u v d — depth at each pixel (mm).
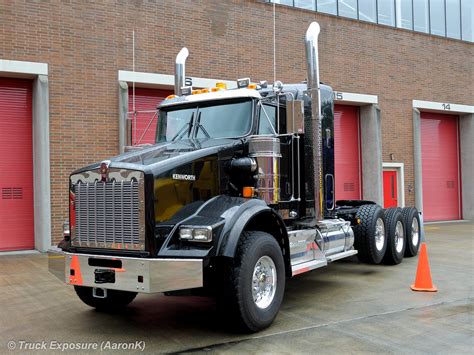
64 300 7145
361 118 18234
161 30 13430
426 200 20156
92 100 12500
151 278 4859
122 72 12789
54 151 12023
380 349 4922
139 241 5094
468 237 14703
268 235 5805
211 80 14078
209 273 5539
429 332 5461
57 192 12039
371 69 17812
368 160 17984
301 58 15945
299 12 16000
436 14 20031
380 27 18094
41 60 11891
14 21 11594
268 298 5750
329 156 8219
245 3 14844
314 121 7055
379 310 6414
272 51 15312
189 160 5559
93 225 5445
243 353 4844
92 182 5469
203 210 5512
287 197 6918
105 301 6438
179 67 9289
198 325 5852
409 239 10547
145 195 5098
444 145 20828
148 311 6559
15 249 12211
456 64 20359
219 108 6824
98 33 12594
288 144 7016
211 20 14219
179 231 5195
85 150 12391
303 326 5730
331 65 16844
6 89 12148
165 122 7266
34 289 7848
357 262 10391
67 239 6000
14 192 12250
